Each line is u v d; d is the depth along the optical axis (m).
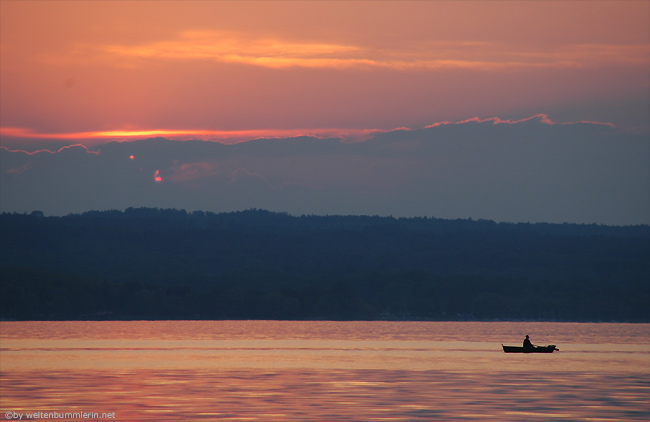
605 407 130.25
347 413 124.00
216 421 118.38
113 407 129.38
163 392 146.38
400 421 118.00
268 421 117.88
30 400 136.50
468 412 124.94
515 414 123.69
